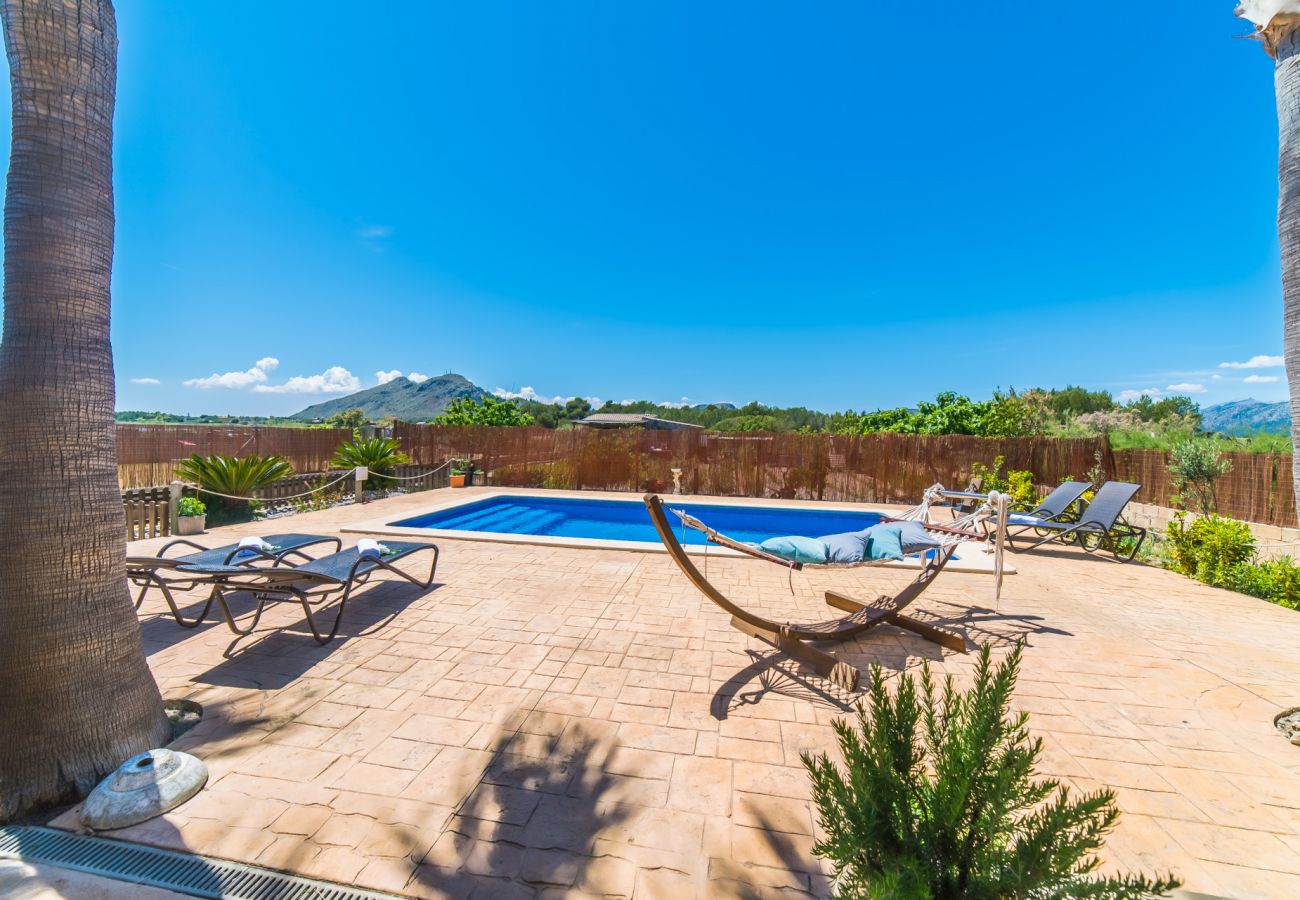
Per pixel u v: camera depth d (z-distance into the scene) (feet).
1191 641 15.02
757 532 37.14
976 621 16.62
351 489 44.04
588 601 17.80
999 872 4.85
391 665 12.87
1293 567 19.44
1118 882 4.49
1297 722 10.79
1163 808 8.22
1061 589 20.25
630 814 7.88
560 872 6.80
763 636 14.43
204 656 13.25
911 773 5.74
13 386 7.97
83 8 8.43
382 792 8.29
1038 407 77.15
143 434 40.88
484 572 21.25
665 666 12.98
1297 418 11.00
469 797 8.21
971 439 42.75
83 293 8.47
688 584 19.90
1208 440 38.19
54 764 7.97
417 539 26.89
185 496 30.60
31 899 6.37
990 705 5.19
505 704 11.08
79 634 8.25
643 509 42.47
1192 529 22.70
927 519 17.85
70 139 8.33
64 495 8.19
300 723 10.26
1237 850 7.35
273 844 7.22
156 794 7.75
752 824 7.70
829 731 10.27
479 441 51.44
